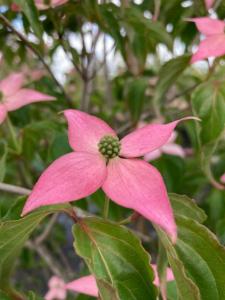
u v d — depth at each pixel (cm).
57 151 19
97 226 12
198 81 25
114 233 12
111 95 33
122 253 12
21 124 24
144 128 13
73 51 20
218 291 12
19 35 19
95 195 18
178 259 11
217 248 12
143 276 11
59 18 19
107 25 19
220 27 17
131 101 24
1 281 13
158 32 21
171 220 11
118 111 31
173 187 24
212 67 20
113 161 12
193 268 12
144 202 11
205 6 22
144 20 20
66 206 12
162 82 21
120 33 20
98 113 27
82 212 15
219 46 16
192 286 11
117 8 20
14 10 19
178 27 24
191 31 25
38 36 17
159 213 11
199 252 12
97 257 11
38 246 31
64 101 24
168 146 25
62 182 12
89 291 15
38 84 24
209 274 12
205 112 17
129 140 13
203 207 29
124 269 11
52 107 25
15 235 12
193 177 27
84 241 12
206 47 16
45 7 18
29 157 23
